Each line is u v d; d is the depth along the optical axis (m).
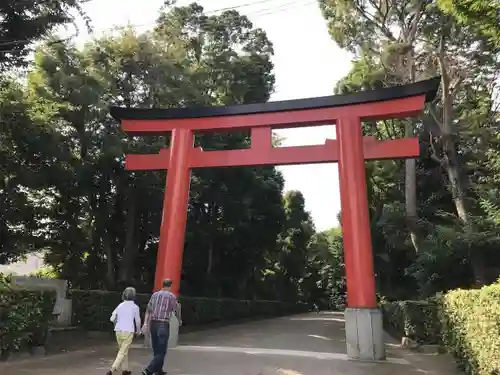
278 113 13.59
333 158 12.95
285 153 13.30
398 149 12.52
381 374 9.44
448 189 19.98
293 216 44.00
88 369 9.20
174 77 20.53
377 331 11.31
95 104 17.92
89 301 16.14
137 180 19.52
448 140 19.19
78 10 14.48
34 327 10.88
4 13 13.56
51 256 20.69
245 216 26.28
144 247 23.16
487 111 19.28
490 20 8.12
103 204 19.77
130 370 8.87
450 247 15.62
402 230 21.52
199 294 26.61
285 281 44.84
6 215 16.66
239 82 26.36
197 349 12.93
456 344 9.51
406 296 25.36
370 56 22.31
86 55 19.58
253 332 19.53
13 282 11.12
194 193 23.12
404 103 12.58
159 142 20.05
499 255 15.66
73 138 18.61
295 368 9.95
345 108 13.05
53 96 17.61
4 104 14.81
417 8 20.28
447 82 19.17
